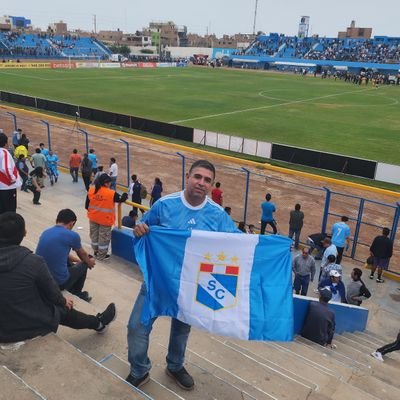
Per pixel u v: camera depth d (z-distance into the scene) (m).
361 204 14.64
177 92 58.66
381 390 6.14
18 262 3.70
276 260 3.88
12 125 33.72
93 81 67.62
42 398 3.04
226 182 22.34
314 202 20.28
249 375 4.82
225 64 130.75
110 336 4.99
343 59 117.44
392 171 22.86
